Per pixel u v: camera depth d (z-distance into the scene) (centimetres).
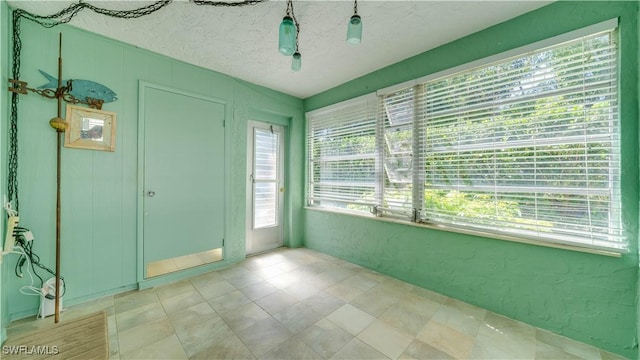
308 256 328
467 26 198
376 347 159
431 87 235
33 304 188
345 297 221
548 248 175
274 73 286
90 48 207
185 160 261
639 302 146
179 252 258
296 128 364
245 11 181
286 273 273
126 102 224
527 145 182
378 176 278
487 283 202
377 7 176
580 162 164
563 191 170
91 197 210
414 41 219
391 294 227
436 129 231
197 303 210
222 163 289
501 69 194
